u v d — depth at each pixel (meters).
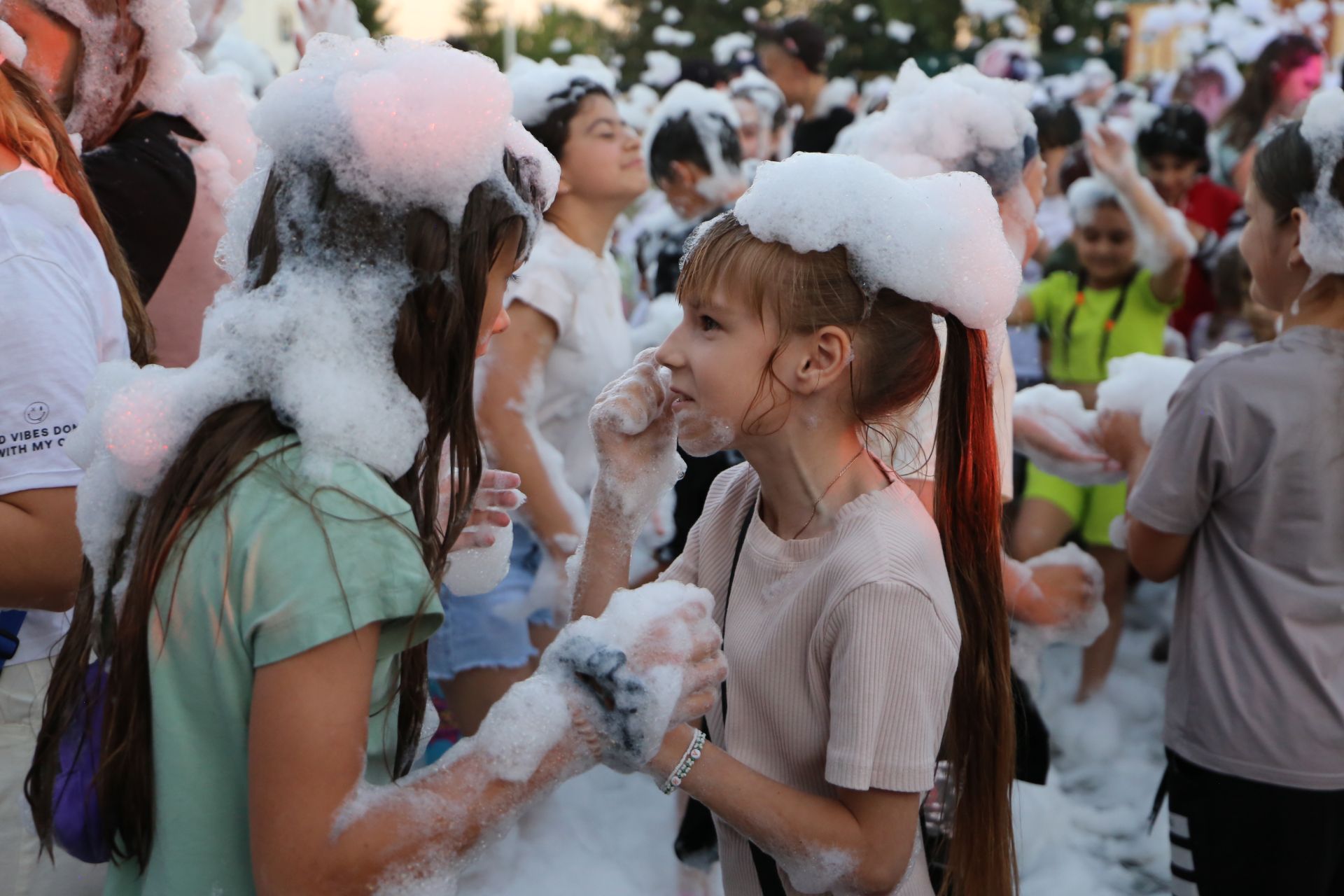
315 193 1.08
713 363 1.35
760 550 1.41
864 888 1.29
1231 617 1.96
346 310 1.06
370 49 1.14
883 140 2.33
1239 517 1.94
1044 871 2.80
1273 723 1.90
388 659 1.08
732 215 1.37
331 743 0.97
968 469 1.44
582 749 1.07
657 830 2.81
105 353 1.58
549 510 2.57
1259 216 1.97
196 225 2.24
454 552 1.43
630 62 15.84
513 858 2.65
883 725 1.24
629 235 5.32
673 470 1.51
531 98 2.70
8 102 1.53
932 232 1.32
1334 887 2.00
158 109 2.25
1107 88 7.45
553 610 2.73
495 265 1.16
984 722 1.48
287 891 0.97
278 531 0.99
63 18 2.03
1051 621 2.54
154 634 1.04
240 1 3.27
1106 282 3.74
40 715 1.52
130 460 1.05
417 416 1.09
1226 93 6.49
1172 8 9.12
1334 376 1.87
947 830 1.58
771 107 5.33
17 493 1.39
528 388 2.57
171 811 1.04
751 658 1.38
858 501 1.35
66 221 1.51
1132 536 2.07
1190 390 1.98
